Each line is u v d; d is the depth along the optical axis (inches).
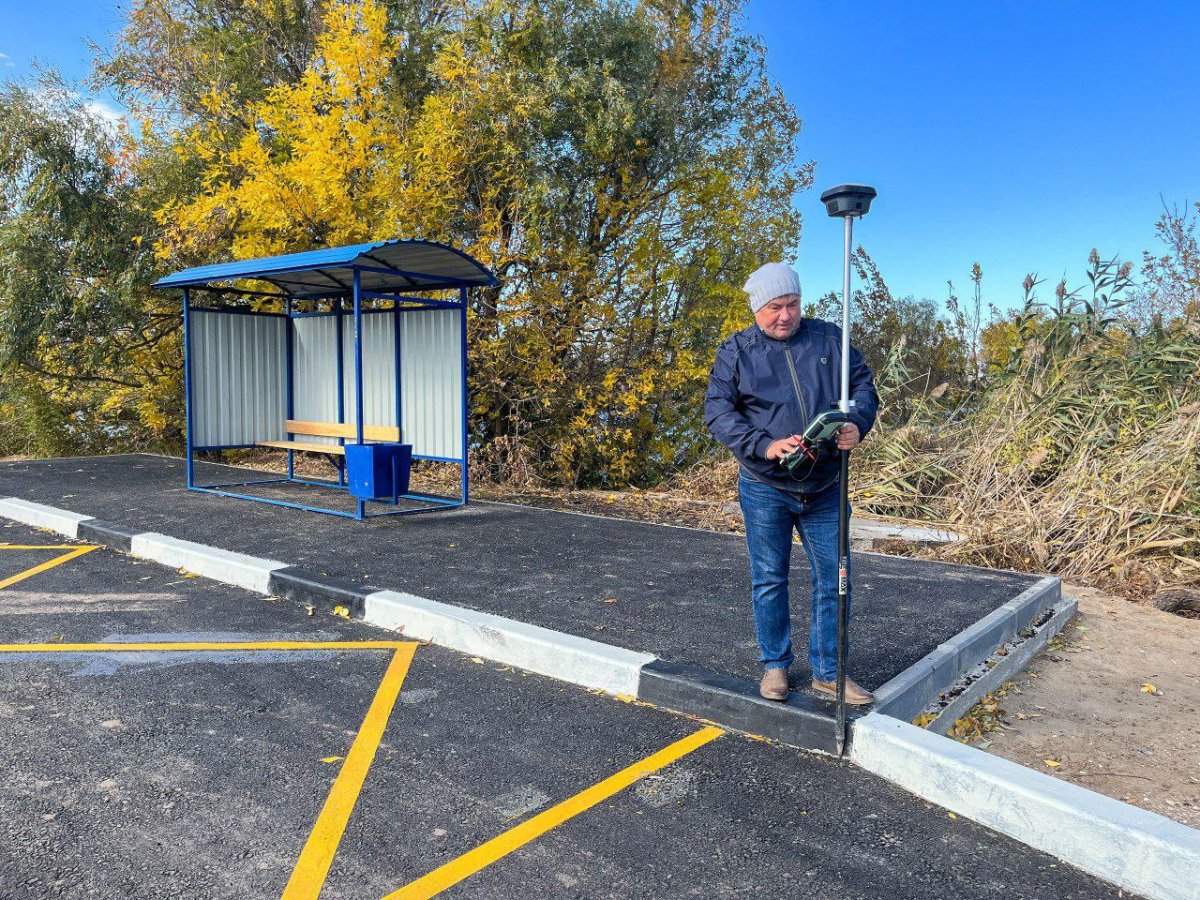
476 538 275.3
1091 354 370.3
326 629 191.5
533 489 420.5
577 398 426.0
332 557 242.1
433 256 301.9
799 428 129.7
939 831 110.7
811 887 97.3
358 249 284.4
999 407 372.5
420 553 250.5
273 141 477.4
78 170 500.1
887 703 138.6
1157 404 336.5
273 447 395.5
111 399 555.2
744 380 132.5
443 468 469.4
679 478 437.1
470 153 410.9
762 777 123.8
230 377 394.6
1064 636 212.2
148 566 247.6
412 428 368.5
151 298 525.3
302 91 415.5
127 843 103.1
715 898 94.9
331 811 111.8
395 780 120.7
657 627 180.9
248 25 544.4
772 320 130.3
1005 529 294.5
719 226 446.0
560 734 137.1
